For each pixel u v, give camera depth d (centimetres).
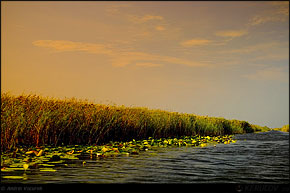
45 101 991
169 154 828
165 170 566
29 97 960
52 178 456
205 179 501
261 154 925
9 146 755
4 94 895
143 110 1554
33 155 671
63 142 937
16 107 846
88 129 1013
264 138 1906
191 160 725
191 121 1930
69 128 952
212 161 725
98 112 1093
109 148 865
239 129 2928
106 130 1077
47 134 884
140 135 1288
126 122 1223
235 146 1212
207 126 2105
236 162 727
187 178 502
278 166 684
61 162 608
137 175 506
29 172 493
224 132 2527
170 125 1588
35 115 863
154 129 1402
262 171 608
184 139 1435
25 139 830
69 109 986
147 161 669
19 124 784
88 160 649
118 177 483
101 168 555
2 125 741
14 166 534
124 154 777
